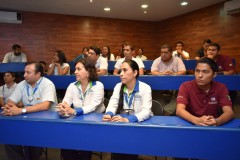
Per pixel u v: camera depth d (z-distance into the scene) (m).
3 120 0.90
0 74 4.20
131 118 1.26
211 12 6.11
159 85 2.46
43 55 6.88
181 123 1.24
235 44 5.51
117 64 3.49
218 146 0.74
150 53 8.35
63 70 3.71
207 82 1.41
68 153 1.49
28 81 1.82
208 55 3.06
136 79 1.67
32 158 1.48
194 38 6.78
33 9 6.35
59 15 6.97
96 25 7.46
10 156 1.56
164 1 5.58
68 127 0.85
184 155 0.77
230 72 2.91
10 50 6.50
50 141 0.87
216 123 1.17
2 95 3.16
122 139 0.81
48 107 1.72
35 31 6.73
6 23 6.41
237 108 3.56
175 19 7.49
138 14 7.10
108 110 1.60
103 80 2.58
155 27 8.35
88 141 0.84
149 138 0.79
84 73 1.77
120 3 5.72
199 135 0.75
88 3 5.71
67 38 7.12
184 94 1.50
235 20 5.46
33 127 0.88
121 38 7.85
